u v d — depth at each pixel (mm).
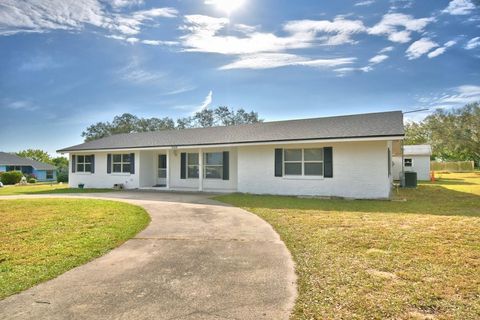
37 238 6039
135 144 18234
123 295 3482
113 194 15094
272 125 16891
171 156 18344
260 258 4746
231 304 3227
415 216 7961
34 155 69500
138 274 4141
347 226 6766
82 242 5730
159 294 3498
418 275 3852
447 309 2992
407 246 5113
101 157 19641
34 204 11094
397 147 17672
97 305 3238
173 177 18281
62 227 7066
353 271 4035
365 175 12375
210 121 44938
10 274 4125
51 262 4617
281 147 13969
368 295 3320
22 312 3092
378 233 6039
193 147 15602
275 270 4207
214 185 16812
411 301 3164
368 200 11852
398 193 14281
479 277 3766
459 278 3740
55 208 10016
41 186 25344
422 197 12586
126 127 44250
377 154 12188
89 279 3969
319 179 13164
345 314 2936
